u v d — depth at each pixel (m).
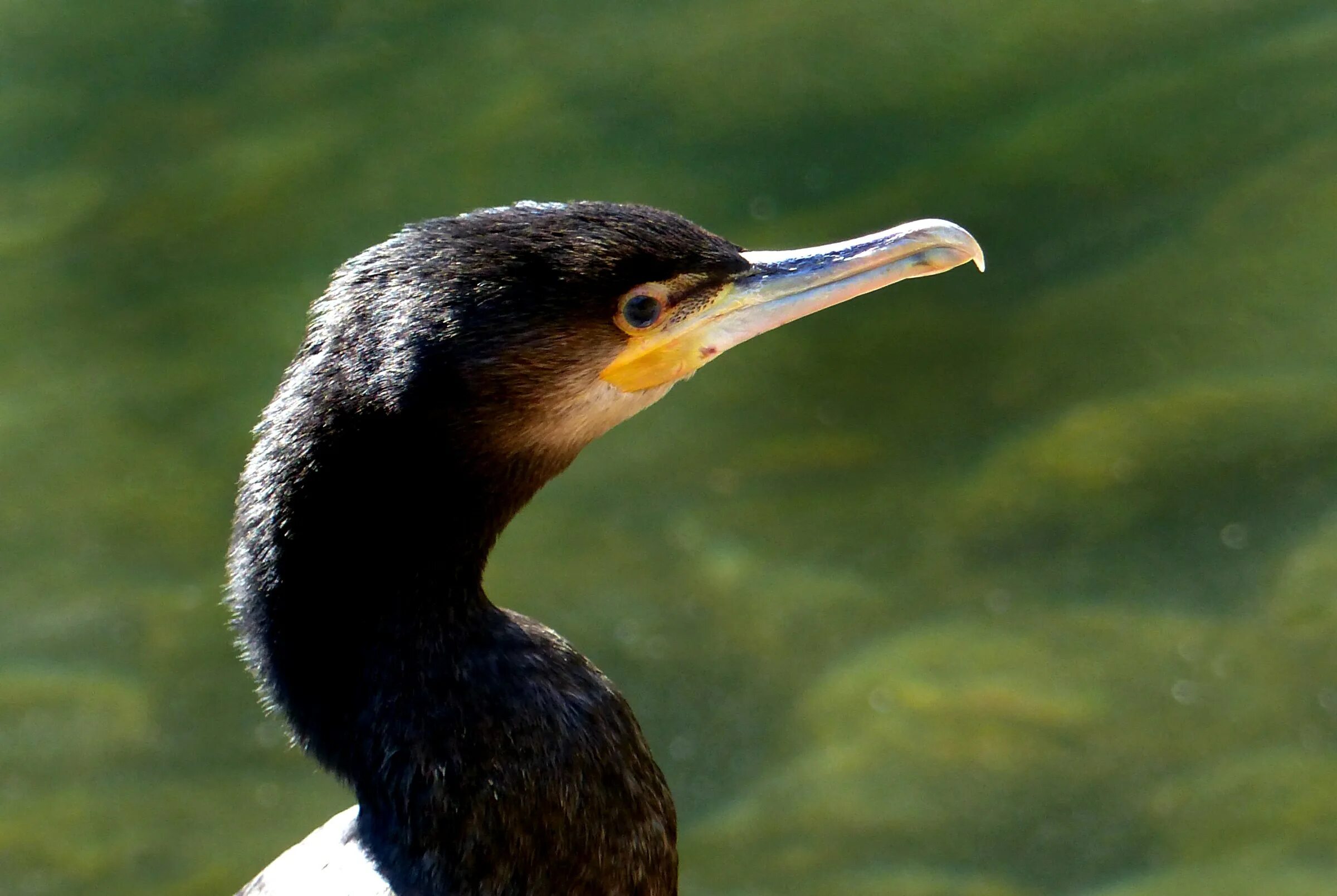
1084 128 14.58
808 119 15.05
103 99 16.39
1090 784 10.27
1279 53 14.95
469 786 5.11
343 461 5.15
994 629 11.23
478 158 15.09
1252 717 10.51
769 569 11.79
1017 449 12.30
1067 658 10.98
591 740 5.23
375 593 5.21
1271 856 9.73
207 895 10.07
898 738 10.61
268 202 14.98
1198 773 10.24
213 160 15.58
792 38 15.99
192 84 16.50
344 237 14.51
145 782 10.78
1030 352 12.95
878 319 13.50
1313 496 11.59
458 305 5.24
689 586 11.72
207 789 10.73
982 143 14.59
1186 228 13.57
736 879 9.90
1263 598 11.10
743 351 13.49
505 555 12.04
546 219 5.58
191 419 13.24
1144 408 12.35
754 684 11.05
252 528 5.30
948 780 10.35
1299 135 14.10
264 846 10.34
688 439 12.82
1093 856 9.88
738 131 15.04
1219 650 10.87
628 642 11.33
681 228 5.88
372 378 5.13
